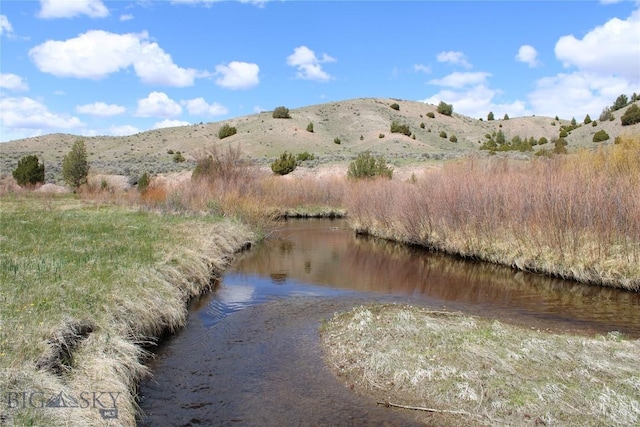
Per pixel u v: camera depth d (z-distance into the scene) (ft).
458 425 17.66
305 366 23.25
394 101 360.69
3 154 208.64
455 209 57.36
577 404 18.13
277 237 72.95
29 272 26.32
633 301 36.04
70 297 23.00
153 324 26.13
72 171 105.70
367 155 113.09
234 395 20.35
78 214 58.44
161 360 24.02
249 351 25.36
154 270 31.32
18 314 19.80
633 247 39.88
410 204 64.39
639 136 69.21
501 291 39.68
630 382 19.56
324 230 82.17
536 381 19.98
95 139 281.33
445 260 54.49
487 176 59.67
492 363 21.81
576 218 43.98
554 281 43.14
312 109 329.93
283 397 20.11
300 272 47.37
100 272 28.17
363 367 22.54
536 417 17.52
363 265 51.34
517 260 48.16
